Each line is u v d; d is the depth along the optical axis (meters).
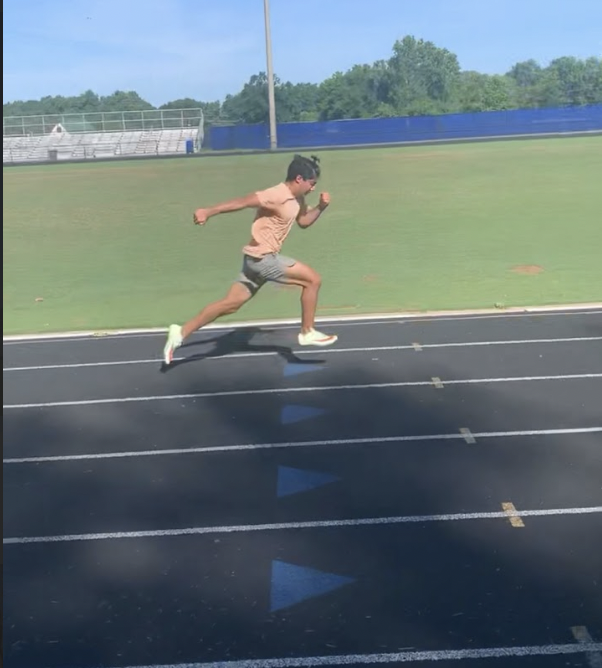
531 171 26.98
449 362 9.00
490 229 18.28
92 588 4.74
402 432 6.99
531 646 4.08
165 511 5.68
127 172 32.56
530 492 5.74
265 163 33.59
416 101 79.44
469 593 4.55
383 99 80.38
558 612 4.34
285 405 7.79
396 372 8.70
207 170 31.84
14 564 5.04
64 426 7.48
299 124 45.34
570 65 95.56
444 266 14.92
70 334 11.06
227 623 4.36
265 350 9.79
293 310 12.17
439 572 4.77
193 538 5.29
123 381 8.80
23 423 7.61
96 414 7.77
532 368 8.66
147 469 6.42
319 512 5.57
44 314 12.64
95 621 4.43
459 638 4.16
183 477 6.24
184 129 55.44
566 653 4.02
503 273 14.13
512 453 6.44
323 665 4.01
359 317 11.24
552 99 78.69
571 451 6.43
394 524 5.36
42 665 4.08
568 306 11.41
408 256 15.91
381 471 6.20
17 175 33.47
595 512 5.40
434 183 25.34
